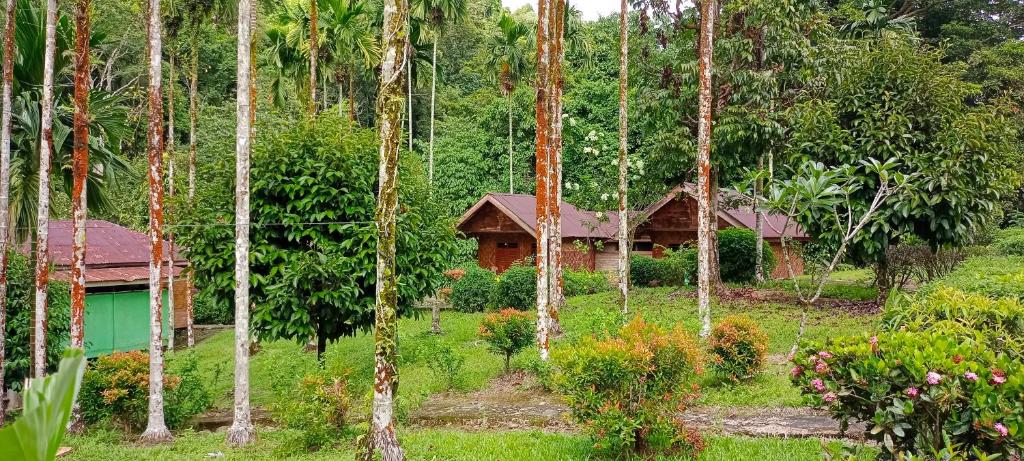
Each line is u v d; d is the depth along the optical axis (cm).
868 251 1424
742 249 2297
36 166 1321
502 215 2825
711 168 2045
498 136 3553
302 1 2408
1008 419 431
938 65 1500
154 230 1056
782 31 1842
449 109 4150
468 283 2280
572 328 1416
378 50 2519
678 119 2028
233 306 1335
